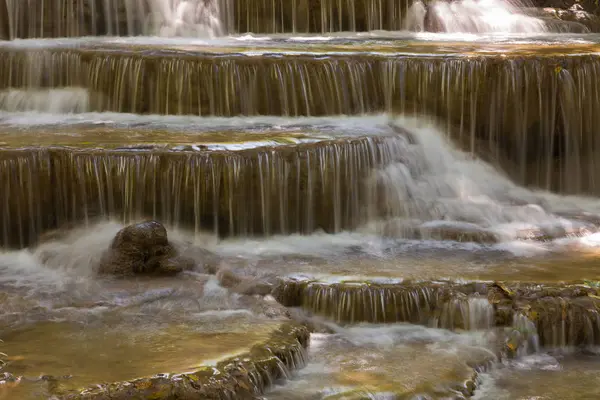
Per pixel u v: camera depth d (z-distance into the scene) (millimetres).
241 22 29766
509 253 18359
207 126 21281
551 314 15484
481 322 15531
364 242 18984
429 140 22328
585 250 18719
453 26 31734
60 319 14656
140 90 22453
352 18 30781
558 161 23047
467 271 17000
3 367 12758
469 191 21484
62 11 28000
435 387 13539
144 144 18781
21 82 23047
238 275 16547
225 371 12750
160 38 28266
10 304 15203
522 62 22531
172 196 18328
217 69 22234
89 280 16516
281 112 22594
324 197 19281
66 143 18875
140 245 16844
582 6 34469
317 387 13344
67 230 18234
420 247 18719
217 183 18375
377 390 13289
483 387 14070
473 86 22625
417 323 15750
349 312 15664
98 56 22656
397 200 20109
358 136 20172
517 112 22672
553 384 14242
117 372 12594
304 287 15906
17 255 17875
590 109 22750
